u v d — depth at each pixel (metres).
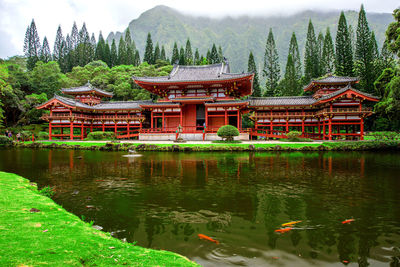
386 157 23.94
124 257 4.62
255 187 11.73
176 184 12.35
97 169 16.92
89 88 50.69
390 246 5.99
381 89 46.75
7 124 57.00
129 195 10.38
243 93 52.06
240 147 29.44
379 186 11.97
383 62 58.59
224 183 12.59
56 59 103.50
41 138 47.31
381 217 7.89
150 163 19.75
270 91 70.50
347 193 10.67
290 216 7.97
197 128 44.31
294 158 22.95
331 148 30.02
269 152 28.27
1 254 4.20
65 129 55.81
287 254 5.62
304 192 10.85
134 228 7.04
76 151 30.62
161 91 46.22
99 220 7.62
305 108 43.81
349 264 5.22
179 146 29.67
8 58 78.31
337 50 61.47
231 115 41.44
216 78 42.00
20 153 28.31
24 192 9.40
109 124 49.97
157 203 9.30
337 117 37.59
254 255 5.57
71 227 6.02
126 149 31.27
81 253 4.56
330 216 7.98
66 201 9.55
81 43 100.81
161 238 6.41
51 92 65.12
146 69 74.19
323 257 5.50
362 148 30.48
